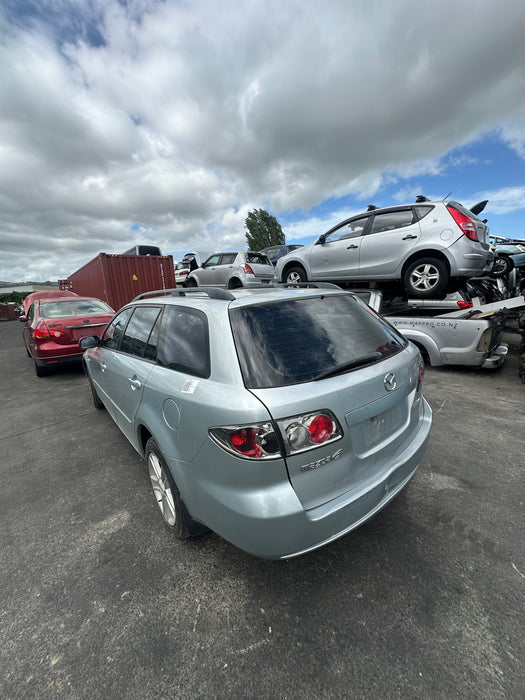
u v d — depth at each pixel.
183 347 2.04
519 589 1.74
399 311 5.75
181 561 2.02
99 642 1.58
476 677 1.37
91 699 1.36
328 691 1.34
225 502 1.56
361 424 1.75
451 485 2.59
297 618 1.64
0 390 6.04
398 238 5.66
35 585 1.90
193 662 1.48
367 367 1.87
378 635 1.55
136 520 2.41
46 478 3.02
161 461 2.08
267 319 1.85
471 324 5.02
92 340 3.72
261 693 1.35
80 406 4.89
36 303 7.11
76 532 2.31
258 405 1.50
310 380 1.64
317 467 1.57
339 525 1.62
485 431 3.45
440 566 1.89
